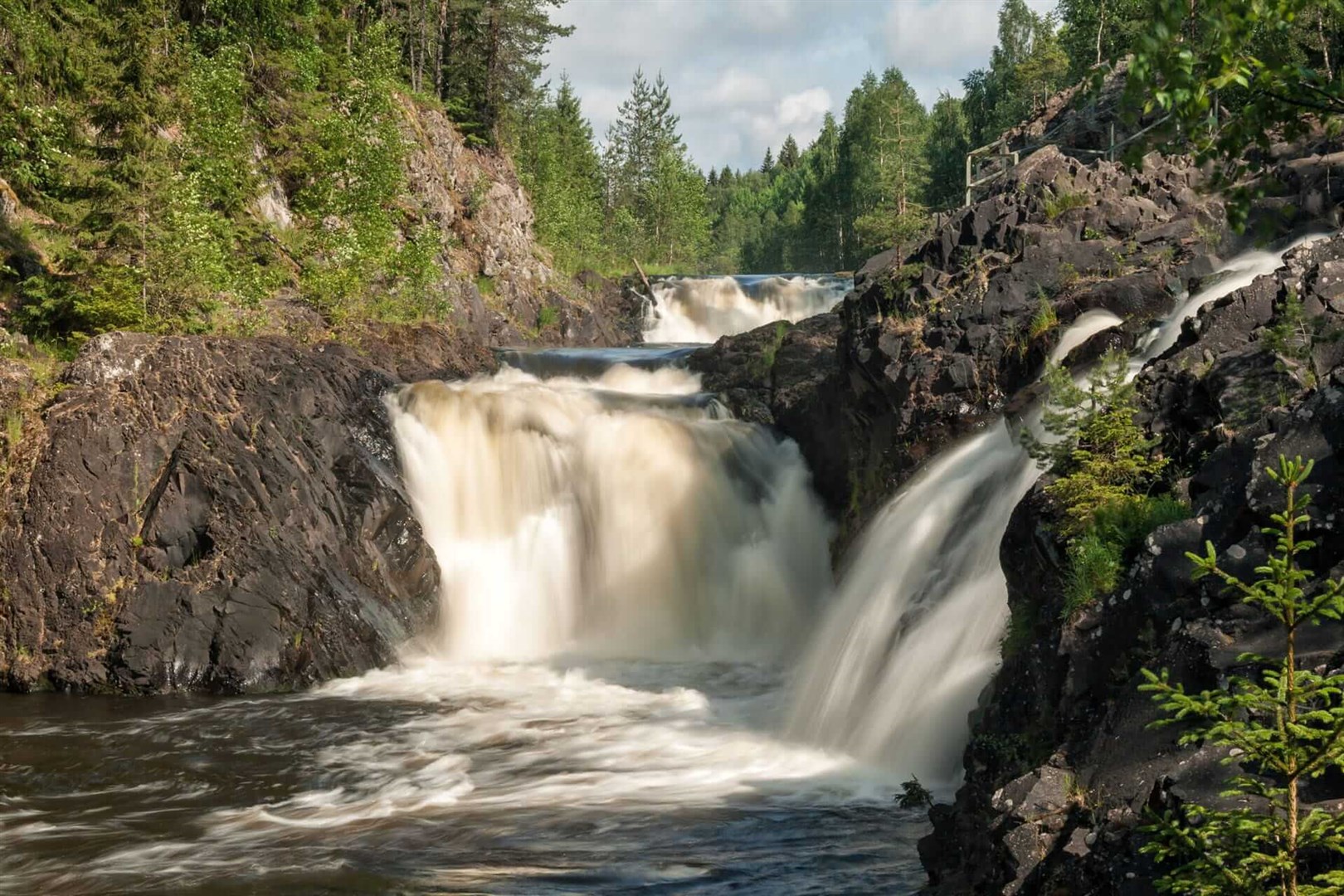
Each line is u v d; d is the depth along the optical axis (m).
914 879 9.64
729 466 24.36
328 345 23.48
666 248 105.88
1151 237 17.86
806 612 23.08
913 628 13.73
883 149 97.31
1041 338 17.08
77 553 18.69
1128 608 8.30
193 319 24.94
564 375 32.34
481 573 22.23
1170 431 10.80
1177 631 7.55
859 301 21.39
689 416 26.14
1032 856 6.95
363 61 40.12
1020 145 41.06
